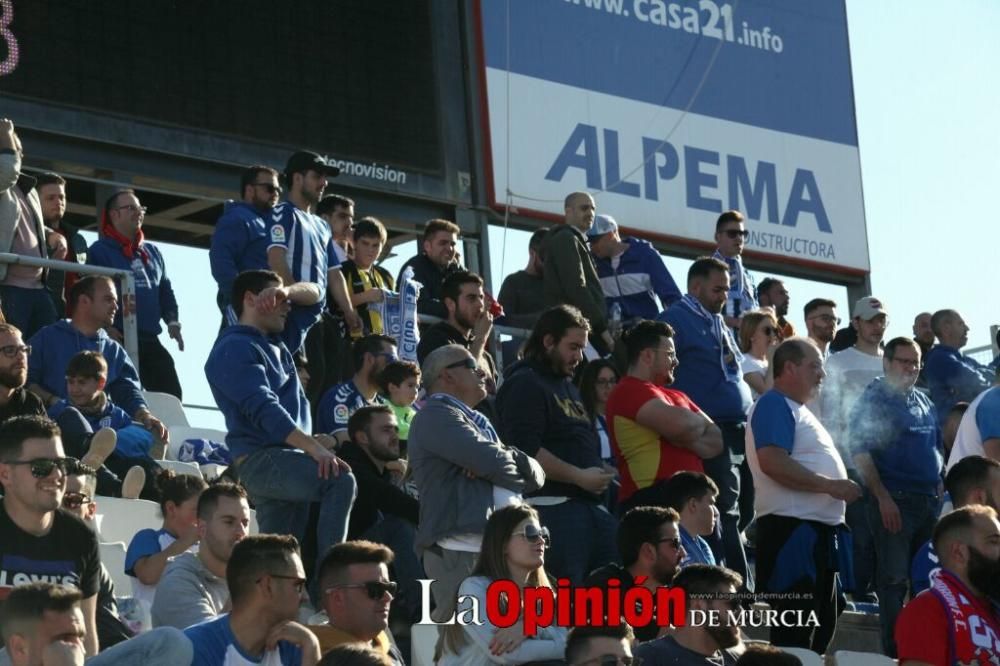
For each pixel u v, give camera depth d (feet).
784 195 126.41
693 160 122.11
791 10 130.00
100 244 89.71
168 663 44.70
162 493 61.52
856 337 100.27
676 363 71.20
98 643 52.11
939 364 94.27
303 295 72.08
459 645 54.24
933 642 56.24
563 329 69.05
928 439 77.61
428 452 61.16
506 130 112.78
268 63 102.89
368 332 84.99
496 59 113.29
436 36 110.63
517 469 61.62
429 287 88.43
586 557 66.03
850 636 78.89
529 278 92.58
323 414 77.46
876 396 77.77
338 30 106.11
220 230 79.82
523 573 54.49
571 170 115.55
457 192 109.91
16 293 81.76
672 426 68.44
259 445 62.18
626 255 94.79
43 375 77.97
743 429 80.84
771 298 108.37
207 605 53.36
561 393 68.95
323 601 51.44
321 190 81.35
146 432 76.69
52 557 49.85
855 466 79.61
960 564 57.00
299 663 47.09
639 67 120.67
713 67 124.36
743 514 81.10
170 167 98.99
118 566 65.26
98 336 79.61
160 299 92.58
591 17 118.73
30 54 94.53
